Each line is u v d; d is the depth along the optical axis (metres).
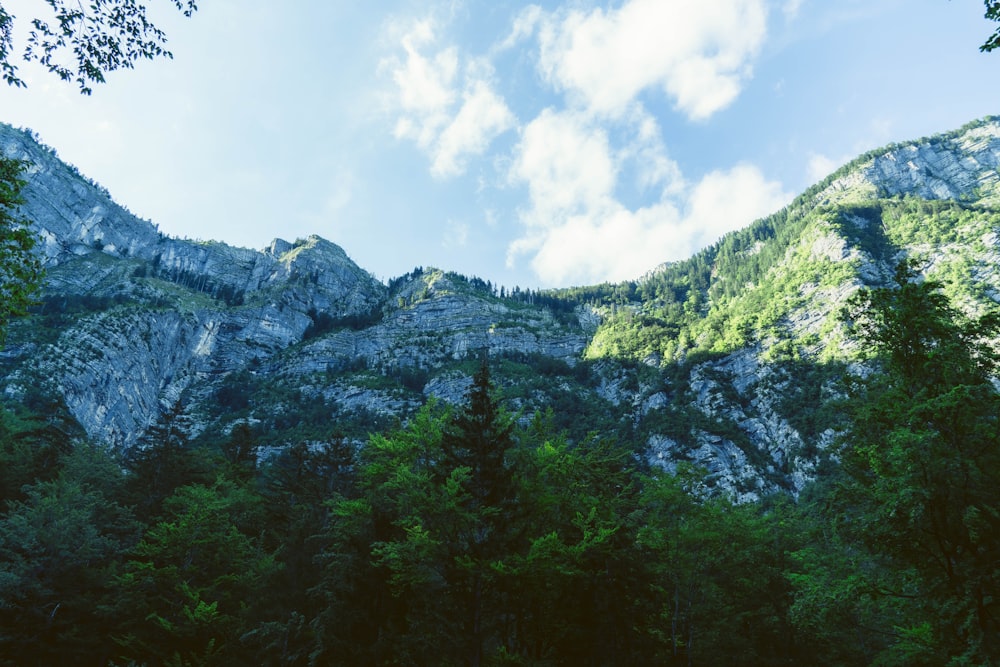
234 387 194.38
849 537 19.75
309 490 47.44
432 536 26.17
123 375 168.00
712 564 31.55
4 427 52.12
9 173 15.03
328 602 27.73
